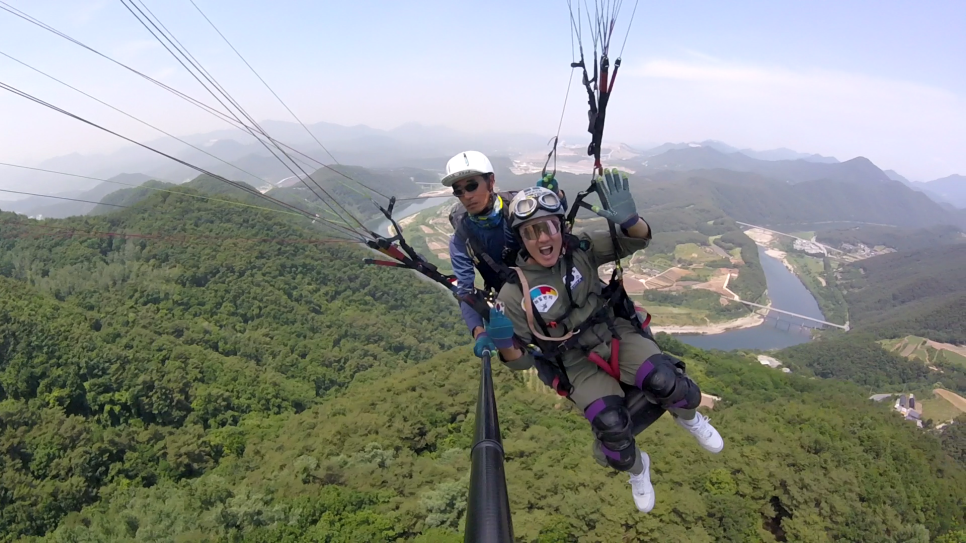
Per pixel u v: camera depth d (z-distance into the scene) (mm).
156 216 105562
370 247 3859
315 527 28141
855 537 29281
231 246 102812
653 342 3326
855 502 31062
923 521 34656
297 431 49500
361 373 81312
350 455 38656
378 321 102000
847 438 43312
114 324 71500
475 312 3732
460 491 29188
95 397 55094
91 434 46281
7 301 62312
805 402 58188
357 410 49844
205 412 57969
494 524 1936
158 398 56906
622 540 25984
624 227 3021
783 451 35000
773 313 153875
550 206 2982
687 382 3162
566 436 39188
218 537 27406
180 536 27453
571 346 3244
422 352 97188
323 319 97000
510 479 31422
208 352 72250
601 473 31172
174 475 45062
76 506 39500
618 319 3387
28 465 41875
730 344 129875
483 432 2490
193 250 100125
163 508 30094
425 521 28406
